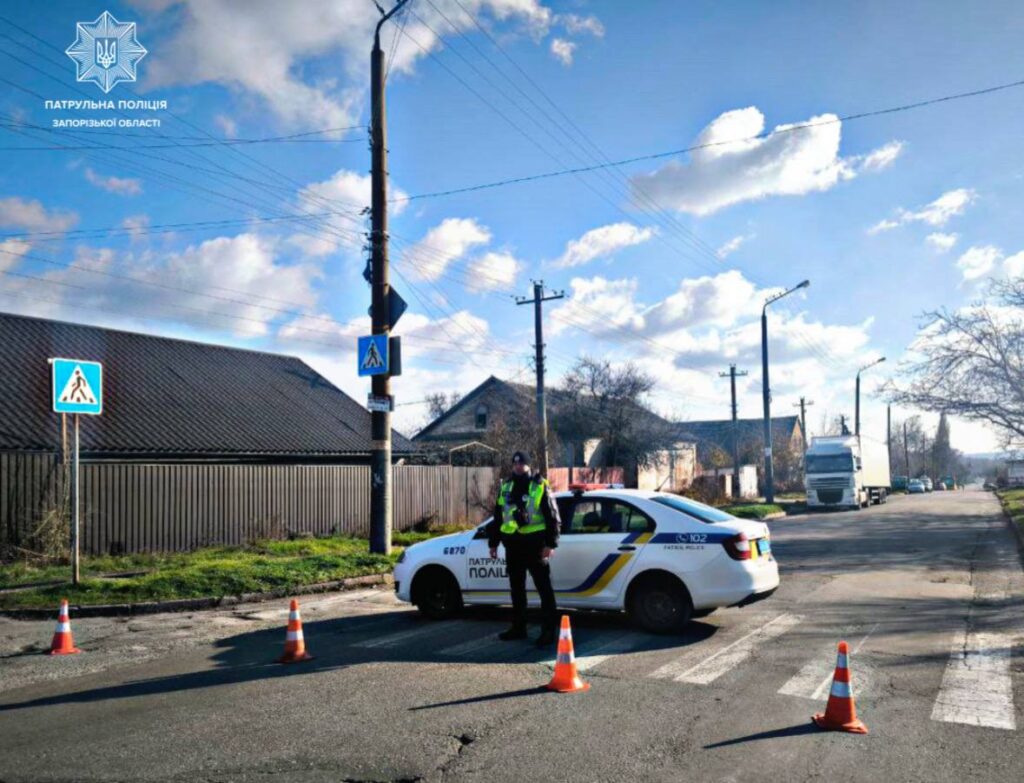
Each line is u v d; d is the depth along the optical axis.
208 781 4.68
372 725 5.66
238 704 6.21
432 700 6.27
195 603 11.31
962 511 36.62
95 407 11.73
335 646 8.40
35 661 7.87
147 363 24.20
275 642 8.67
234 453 21.38
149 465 16.48
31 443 17.44
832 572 14.38
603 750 5.15
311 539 18.59
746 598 8.50
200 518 17.34
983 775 4.77
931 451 117.50
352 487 20.73
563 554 9.14
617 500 9.20
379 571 14.04
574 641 8.41
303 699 6.33
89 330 24.39
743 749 5.17
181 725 5.69
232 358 27.45
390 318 15.28
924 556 17.08
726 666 7.32
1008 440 28.97
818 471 39.31
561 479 37.00
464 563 9.74
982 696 6.38
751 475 60.38
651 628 8.74
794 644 8.25
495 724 5.66
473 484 24.59
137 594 11.39
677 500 9.30
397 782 4.67
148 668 7.50
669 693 6.45
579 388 45.19
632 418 44.81
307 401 26.83
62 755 5.10
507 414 44.81
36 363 21.09
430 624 9.60
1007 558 16.62
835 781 4.67
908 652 7.91
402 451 27.64
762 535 9.07
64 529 14.74
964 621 9.56
